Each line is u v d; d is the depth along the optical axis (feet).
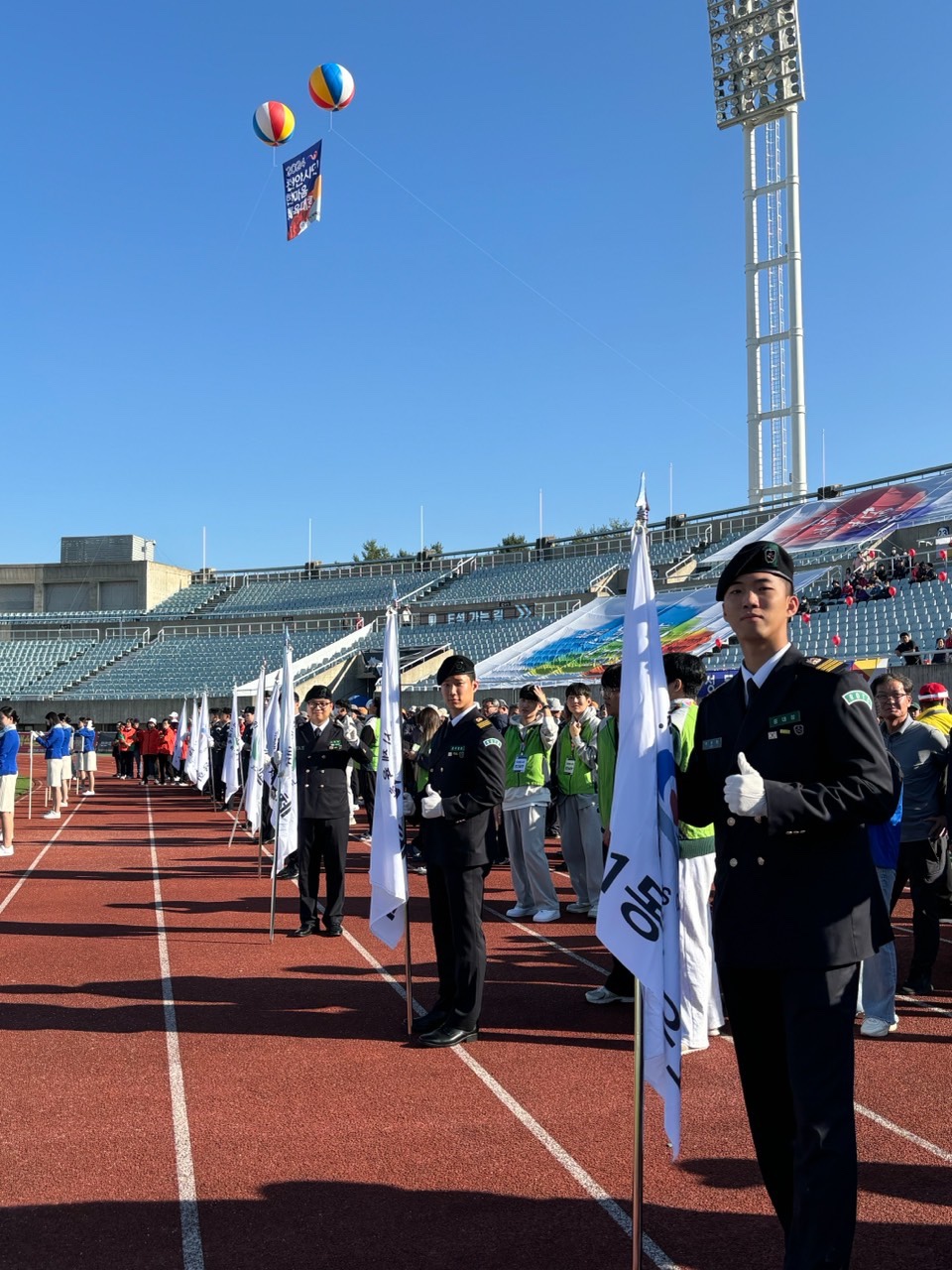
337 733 31.60
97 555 209.67
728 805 9.89
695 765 11.56
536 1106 16.80
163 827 64.64
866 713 10.37
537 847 33.04
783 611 11.10
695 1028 20.15
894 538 128.88
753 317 159.43
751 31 155.84
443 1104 16.92
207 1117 16.43
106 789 99.25
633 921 10.99
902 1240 12.22
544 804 33.37
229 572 215.31
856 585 112.88
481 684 122.62
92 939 30.71
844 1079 9.86
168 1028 21.48
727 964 10.55
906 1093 17.20
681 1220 12.87
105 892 39.81
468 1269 11.74
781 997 10.25
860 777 10.00
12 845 52.80
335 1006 23.16
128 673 166.81
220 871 45.70
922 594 104.22
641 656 11.74
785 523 147.95
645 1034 10.89
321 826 31.14
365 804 58.23
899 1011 22.34
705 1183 13.96
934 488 137.80
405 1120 16.22
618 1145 15.21
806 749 10.46
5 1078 18.42
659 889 11.14
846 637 101.71
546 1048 19.99
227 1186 13.93
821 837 10.32
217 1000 23.68
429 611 168.35
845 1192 9.48
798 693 10.69
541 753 33.45
